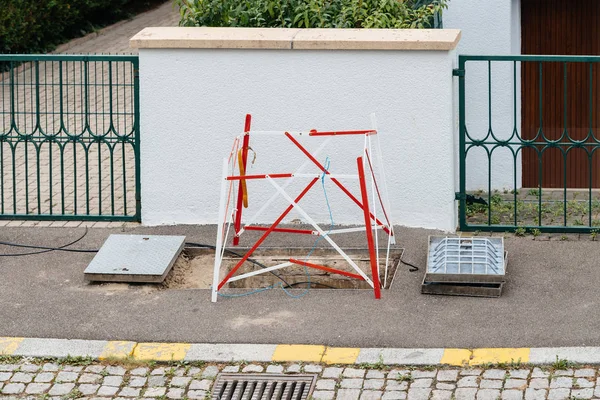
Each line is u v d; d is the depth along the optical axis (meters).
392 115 9.12
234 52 9.21
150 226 9.59
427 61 8.98
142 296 8.07
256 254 8.95
